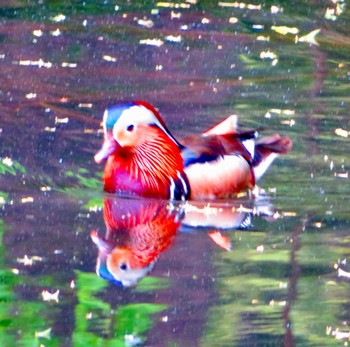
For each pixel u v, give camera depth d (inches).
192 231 463.5
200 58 749.3
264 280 406.9
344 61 754.8
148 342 353.4
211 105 648.4
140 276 406.3
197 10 874.1
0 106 630.5
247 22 847.7
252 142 556.1
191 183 520.4
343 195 517.7
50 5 874.1
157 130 524.1
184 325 366.0
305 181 538.0
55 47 761.0
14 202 492.1
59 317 369.1
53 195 505.0
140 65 729.6
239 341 355.6
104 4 882.8
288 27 838.5
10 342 349.7
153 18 846.5
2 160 547.2
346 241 450.3
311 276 411.8
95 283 399.9
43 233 450.3
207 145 536.4
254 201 514.9
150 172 516.1
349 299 391.2
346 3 910.4
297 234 459.8
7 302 380.8
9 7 862.5
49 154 560.1
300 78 708.0
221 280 406.0
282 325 367.2
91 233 454.0
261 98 664.4
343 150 578.6
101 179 536.4
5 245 435.5
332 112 639.1
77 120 612.4
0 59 724.7
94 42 776.9
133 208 494.3
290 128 609.6
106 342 352.2
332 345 352.8
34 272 408.2
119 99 654.5
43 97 652.1
